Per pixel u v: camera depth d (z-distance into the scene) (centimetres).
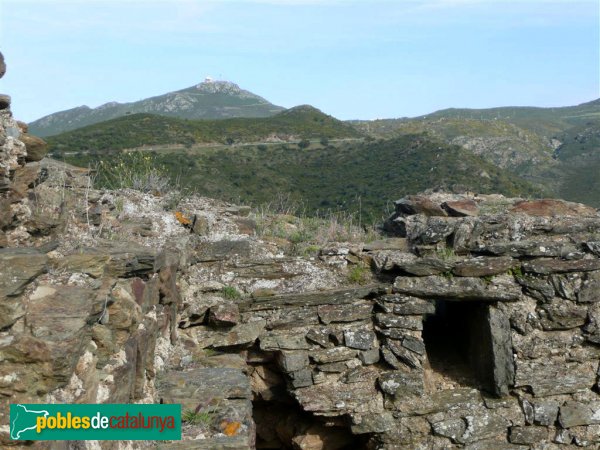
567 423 648
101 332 341
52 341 281
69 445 300
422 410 641
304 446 670
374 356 653
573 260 658
